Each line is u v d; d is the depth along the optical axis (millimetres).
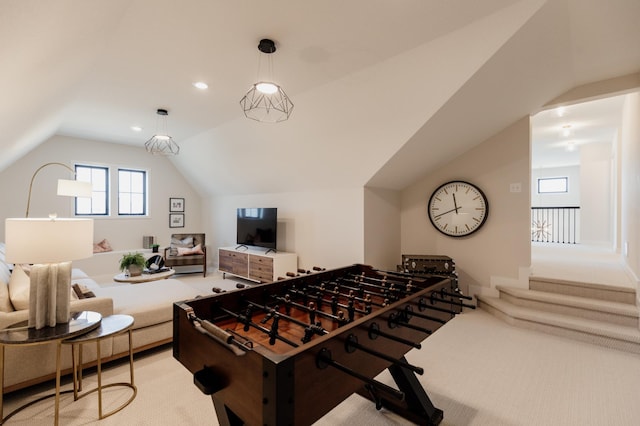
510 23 2213
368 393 2053
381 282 2182
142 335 2588
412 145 3375
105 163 5828
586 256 5430
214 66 2932
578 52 2688
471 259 4137
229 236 6477
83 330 1852
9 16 1017
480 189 4035
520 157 3785
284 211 5238
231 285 5242
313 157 4191
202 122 4582
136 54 2713
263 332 1441
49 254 1771
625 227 4492
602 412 1939
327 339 1051
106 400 2051
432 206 4406
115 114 4266
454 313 2006
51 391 2141
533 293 3535
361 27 2357
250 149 4824
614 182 6094
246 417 976
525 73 2764
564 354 2707
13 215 4949
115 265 5625
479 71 2525
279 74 3070
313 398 992
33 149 5102
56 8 1222
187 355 1315
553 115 4738
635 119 3613
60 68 1969
